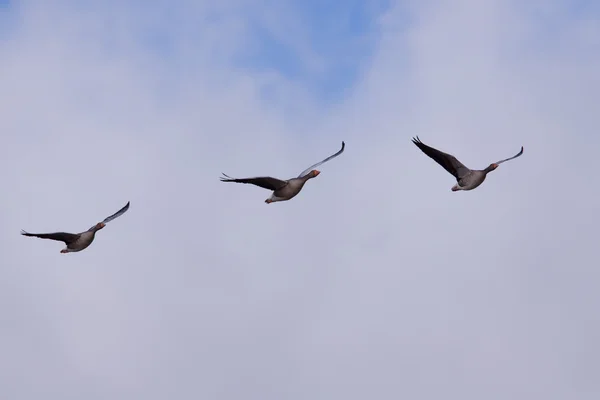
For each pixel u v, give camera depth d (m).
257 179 42.47
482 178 44.53
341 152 43.50
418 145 44.41
